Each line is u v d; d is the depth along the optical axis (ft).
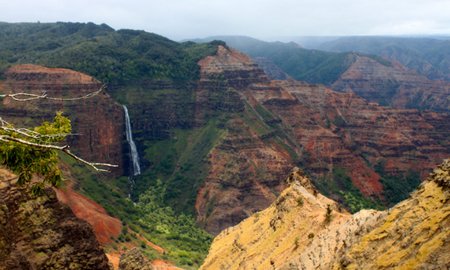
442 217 95.40
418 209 106.01
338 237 153.07
